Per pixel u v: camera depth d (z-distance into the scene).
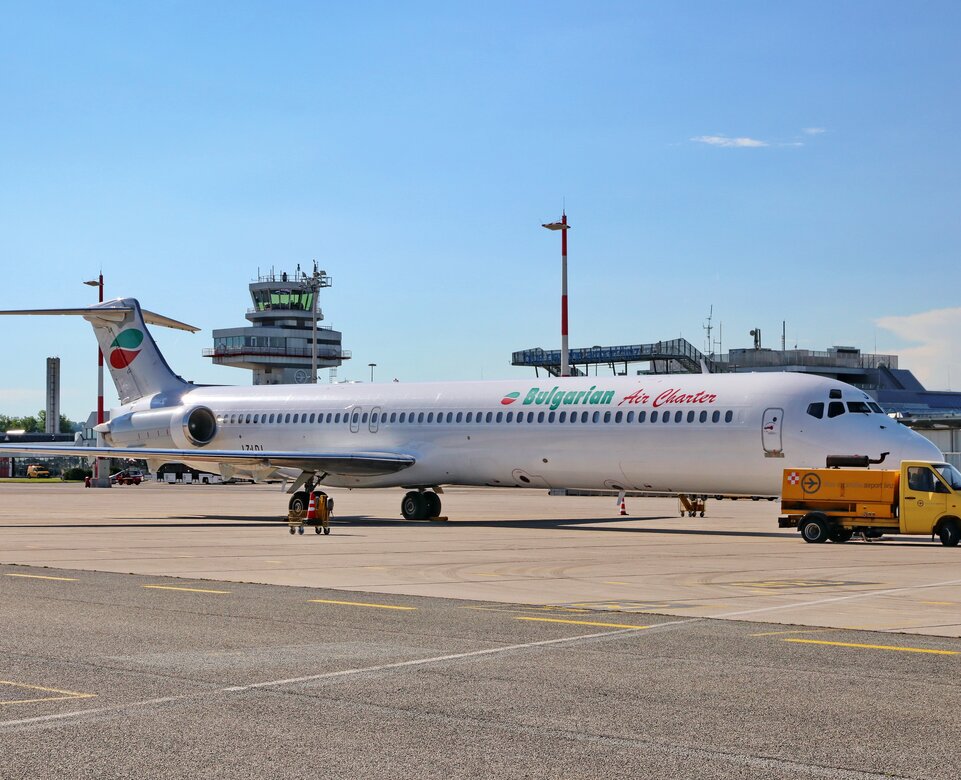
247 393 45.38
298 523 32.59
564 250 55.84
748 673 11.13
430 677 10.90
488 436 37.88
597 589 18.39
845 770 7.77
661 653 12.26
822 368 97.50
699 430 33.31
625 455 34.75
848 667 11.46
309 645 12.73
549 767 7.80
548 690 10.31
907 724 9.05
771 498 34.12
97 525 36.88
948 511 27.47
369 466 39.03
